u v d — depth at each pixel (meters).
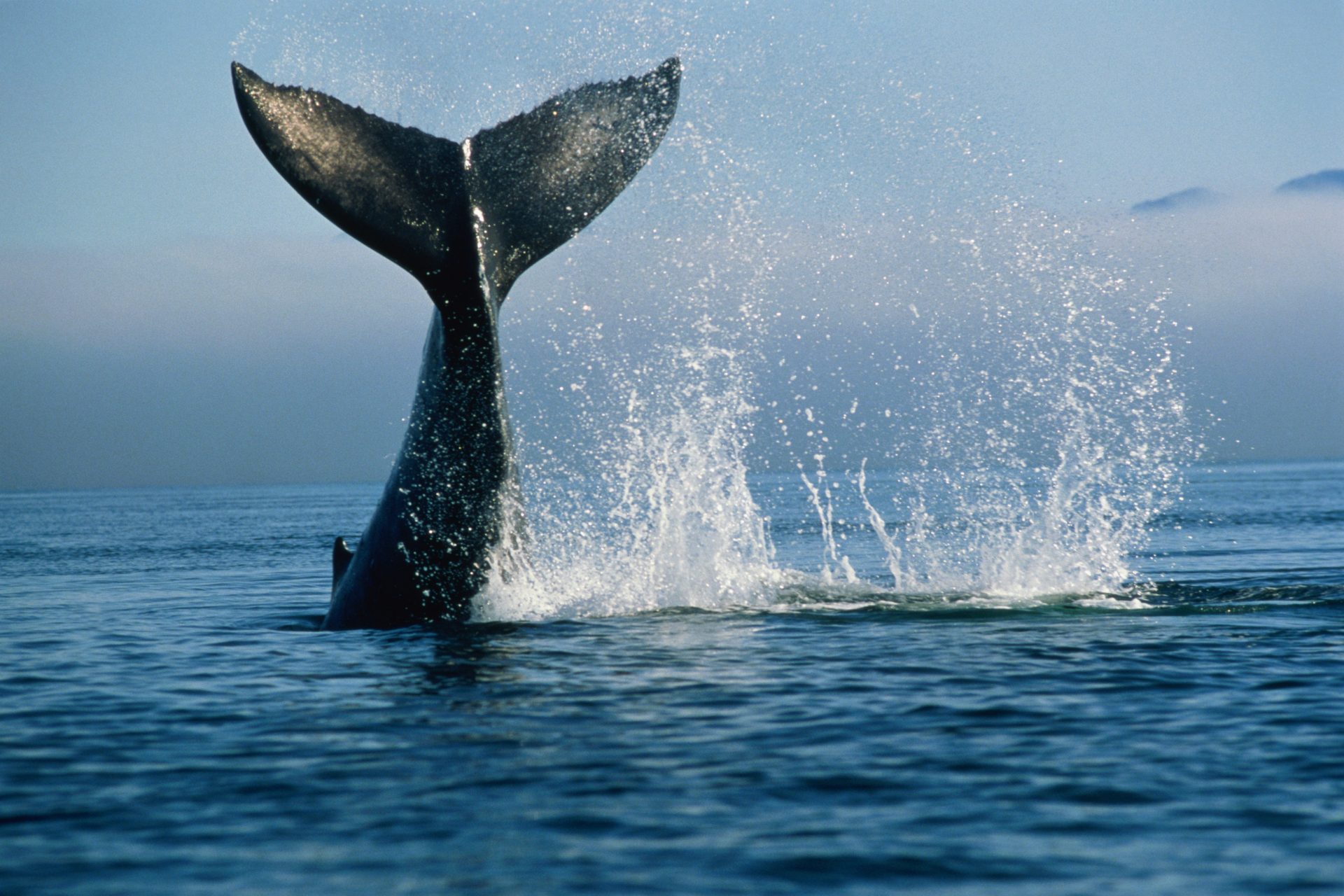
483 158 46.72
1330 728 31.52
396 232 43.34
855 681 37.28
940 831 24.17
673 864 22.50
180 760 29.86
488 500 46.62
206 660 44.09
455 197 44.41
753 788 26.83
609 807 25.62
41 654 46.75
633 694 35.72
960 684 36.78
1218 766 28.31
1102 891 21.27
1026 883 21.64
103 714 35.16
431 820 24.98
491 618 48.69
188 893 21.44
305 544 127.44
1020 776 27.64
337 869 22.45
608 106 48.41
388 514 48.47
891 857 22.83
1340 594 53.88
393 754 29.77
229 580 81.56
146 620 58.28
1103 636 44.81
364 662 41.78
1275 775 27.59
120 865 22.78
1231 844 23.42
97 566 97.88
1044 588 57.56
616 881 21.73
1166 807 25.53
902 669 39.00
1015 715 33.03
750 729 31.66
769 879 21.81
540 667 39.75
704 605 52.81
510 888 21.47
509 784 27.23
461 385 45.66
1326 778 27.31
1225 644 42.75
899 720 32.59
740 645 43.56
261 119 41.84
